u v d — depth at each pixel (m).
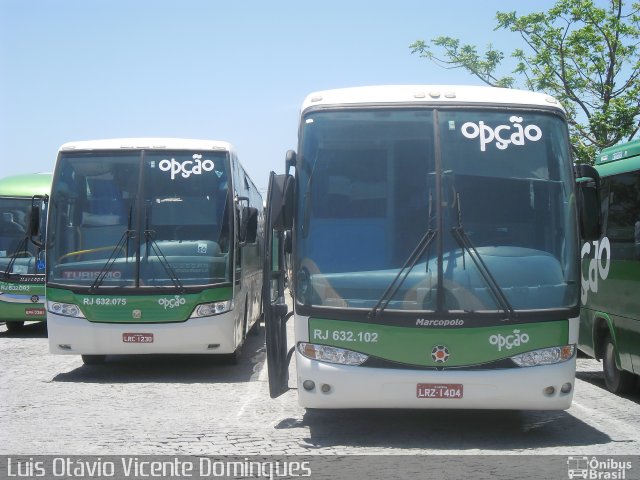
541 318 7.64
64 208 11.88
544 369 7.58
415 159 8.03
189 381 11.71
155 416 9.15
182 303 11.56
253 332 17.81
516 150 8.09
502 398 7.53
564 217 8.00
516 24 22.09
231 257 11.97
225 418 9.04
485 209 7.91
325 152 8.15
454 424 8.79
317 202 8.04
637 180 9.80
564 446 7.77
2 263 17.75
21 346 16.16
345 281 7.77
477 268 7.69
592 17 21.28
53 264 11.73
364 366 7.61
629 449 7.65
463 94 8.30
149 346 11.52
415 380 7.52
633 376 10.57
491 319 7.57
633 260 9.87
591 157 20.92
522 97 8.39
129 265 11.63
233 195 12.15
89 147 12.05
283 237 9.30
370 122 8.16
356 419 8.99
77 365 13.33
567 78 21.95
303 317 7.82
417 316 7.57
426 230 7.84
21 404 9.88
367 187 8.01
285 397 10.38
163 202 11.92
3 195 17.94
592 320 11.43
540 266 7.79
